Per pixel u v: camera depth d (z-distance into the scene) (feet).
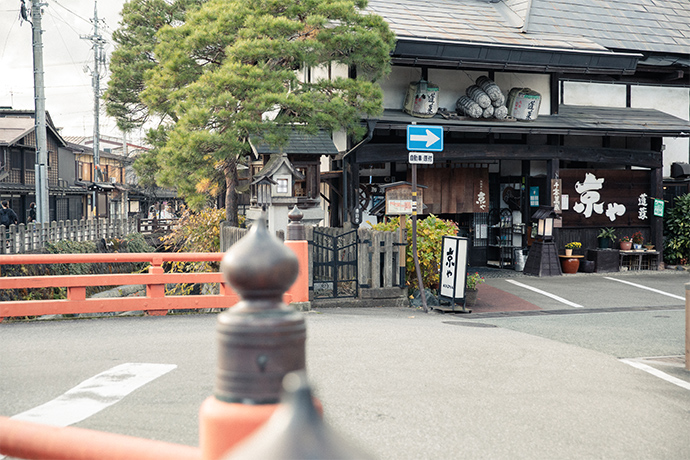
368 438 12.83
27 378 16.92
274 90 43.14
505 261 56.65
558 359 21.34
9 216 74.13
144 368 18.06
